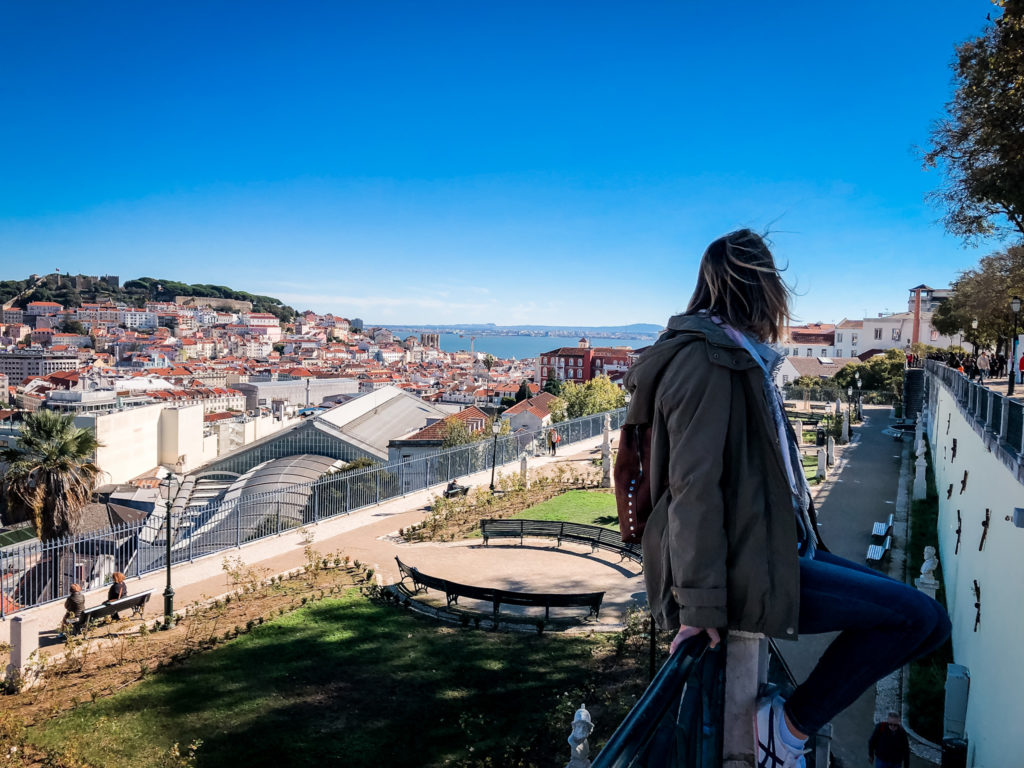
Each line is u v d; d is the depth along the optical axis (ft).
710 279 6.64
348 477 97.04
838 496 96.32
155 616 61.52
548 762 37.91
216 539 85.56
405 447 166.40
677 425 5.95
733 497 5.98
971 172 65.05
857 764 36.42
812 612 6.08
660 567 6.30
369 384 630.74
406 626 57.21
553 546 78.64
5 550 64.44
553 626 56.08
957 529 55.36
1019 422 31.40
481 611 59.72
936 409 99.14
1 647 53.88
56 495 105.09
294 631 56.54
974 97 61.41
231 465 203.21
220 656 52.31
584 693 44.73
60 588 68.49
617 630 54.65
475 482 110.93
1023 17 53.01
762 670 7.29
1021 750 25.55
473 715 42.91
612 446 135.95
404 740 40.55
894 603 5.96
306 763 38.63
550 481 107.96
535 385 491.72
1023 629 26.66
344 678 48.42
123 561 77.36
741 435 6.04
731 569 5.87
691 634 5.96
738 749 6.75
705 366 6.04
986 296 113.50
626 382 6.72
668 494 6.30
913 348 231.50
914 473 110.11
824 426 160.04
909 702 42.24
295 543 82.58
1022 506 29.27
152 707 45.24
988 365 113.39
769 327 6.50
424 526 87.15
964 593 46.65
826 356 378.73
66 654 52.65
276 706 44.83
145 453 262.06
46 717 44.50
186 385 552.41
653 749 5.06
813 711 6.16
